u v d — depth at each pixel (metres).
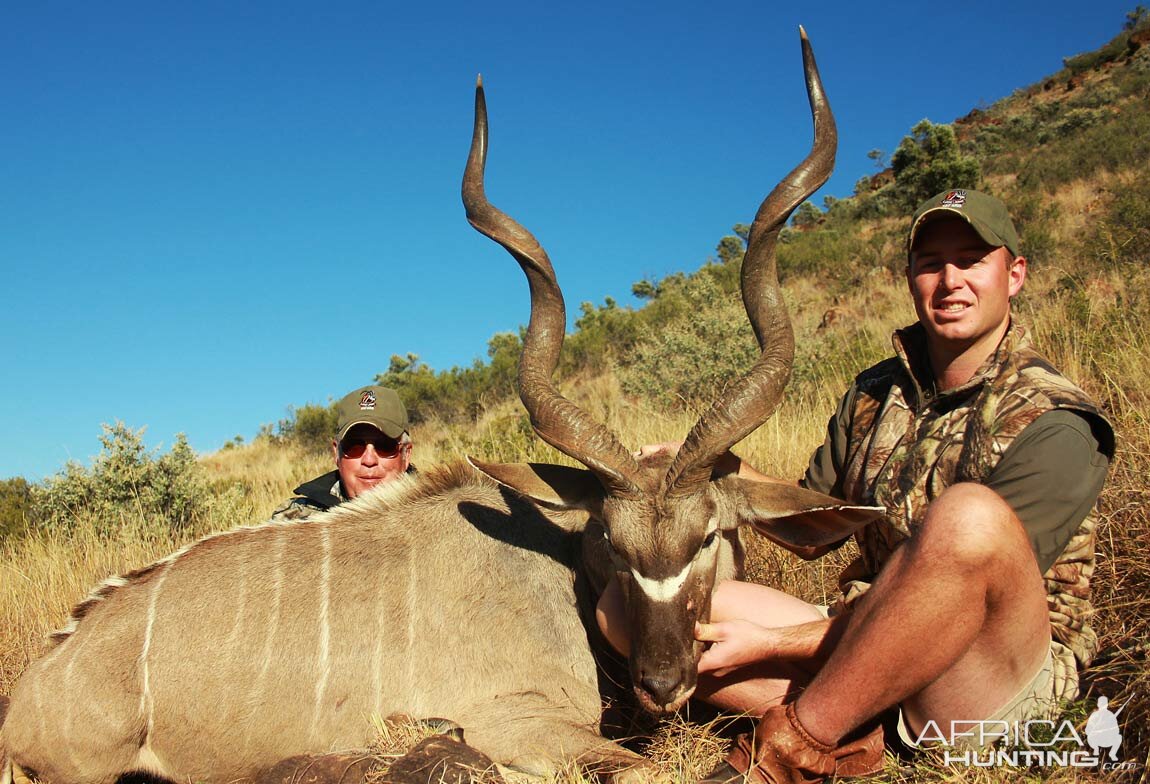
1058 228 15.98
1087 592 3.09
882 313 13.13
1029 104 41.19
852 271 19.25
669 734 3.46
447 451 9.83
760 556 4.94
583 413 3.54
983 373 3.22
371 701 3.80
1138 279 8.66
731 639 3.24
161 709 3.82
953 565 2.66
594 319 20.62
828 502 3.34
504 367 18.22
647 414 9.37
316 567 3.99
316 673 3.81
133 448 9.36
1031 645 2.80
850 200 37.22
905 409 3.49
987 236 3.13
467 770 3.02
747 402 3.39
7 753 3.93
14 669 5.05
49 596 6.25
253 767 3.88
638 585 3.35
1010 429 3.04
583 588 3.95
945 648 2.73
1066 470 2.91
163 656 3.83
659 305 17.84
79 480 9.13
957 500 2.70
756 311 3.66
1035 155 26.66
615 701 3.82
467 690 3.79
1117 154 21.95
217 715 3.81
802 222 35.44
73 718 3.83
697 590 3.39
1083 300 7.95
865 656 2.78
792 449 6.37
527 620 3.87
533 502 3.97
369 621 3.87
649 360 11.48
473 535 4.02
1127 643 3.39
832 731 2.88
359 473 5.29
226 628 3.86
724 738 3.42
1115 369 6.05
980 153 32.81
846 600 3.34
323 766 3.25
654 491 3.41
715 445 3.31
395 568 3.98
